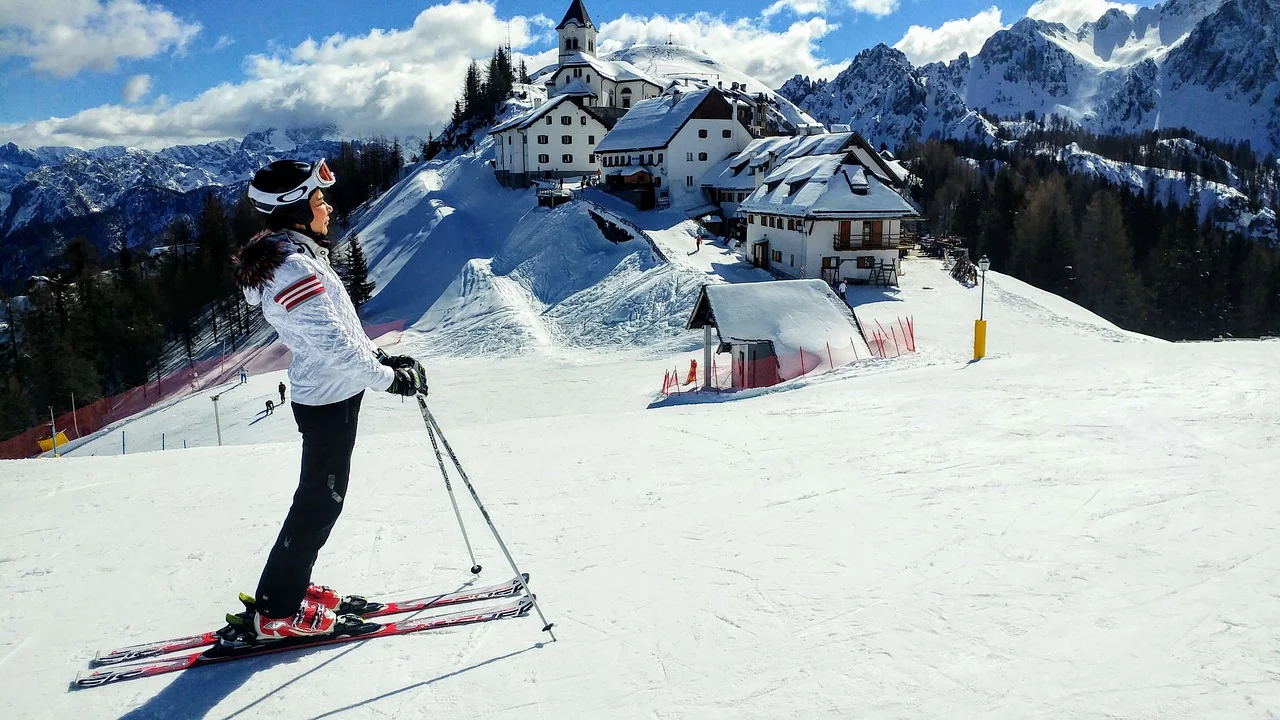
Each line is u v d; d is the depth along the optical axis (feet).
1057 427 23.29
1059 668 10.04
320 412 11.25
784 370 79.25
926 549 14.34
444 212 258.37
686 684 10.39
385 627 12.36
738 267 160.86
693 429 27.09
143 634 12.59
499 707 10.12
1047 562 13.33
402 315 191.72
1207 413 23.32
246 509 19.38
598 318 148.46
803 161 156.35
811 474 20.12
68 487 22.25
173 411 126.11
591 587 13.67
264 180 10.90
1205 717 8.73
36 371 185.78
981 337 57.82
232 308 225.35
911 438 23.41
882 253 142.10
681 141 226.58
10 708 10.51
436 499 19.43
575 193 234.38
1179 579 12.26
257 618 11.64
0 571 15.43
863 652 10.84
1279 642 10.18
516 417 92.27
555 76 343.67
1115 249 249.14
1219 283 255.50
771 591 13.01
